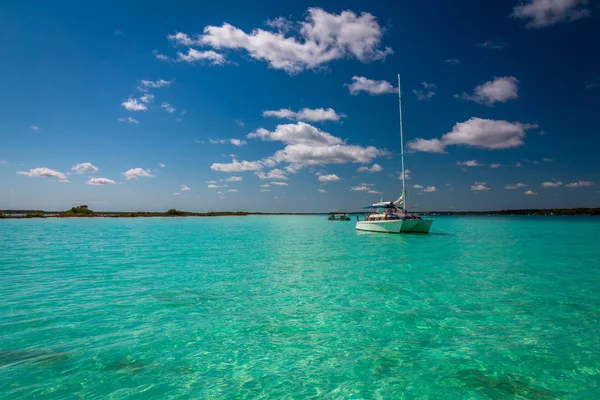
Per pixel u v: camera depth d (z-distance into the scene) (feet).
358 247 77.15
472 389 17.13
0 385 17.33
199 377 18.43
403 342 22.85
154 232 139.23
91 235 120.16
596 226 155.84
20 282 41.16
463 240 89.97
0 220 258.78
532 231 125.18
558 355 20.76
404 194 104.58
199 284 39.91
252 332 24.73
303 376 18.56
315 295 34.73
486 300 32.45
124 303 31.96
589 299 32.60
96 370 19.03
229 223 254.47
